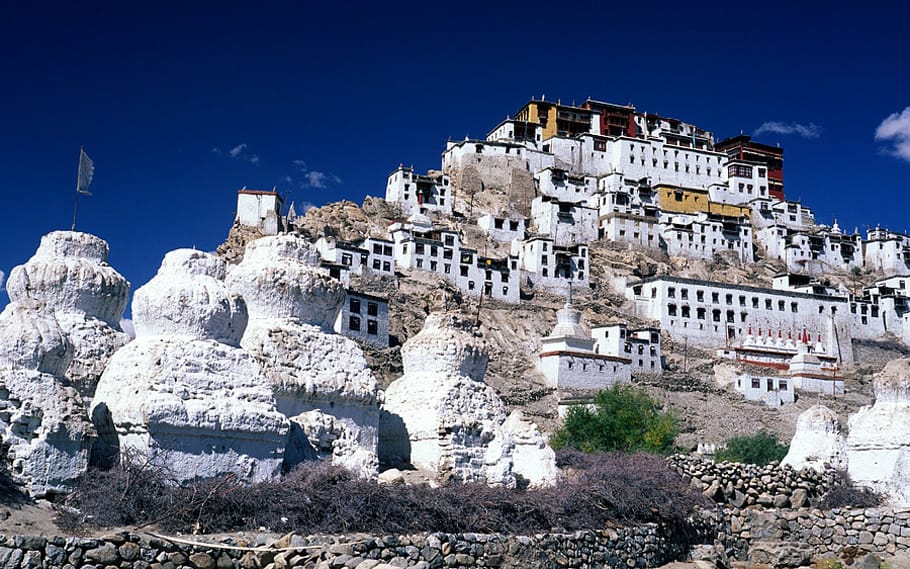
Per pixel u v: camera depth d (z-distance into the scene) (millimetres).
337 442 23312
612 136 171375
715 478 29516
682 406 102500
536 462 26625
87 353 22984
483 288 123250
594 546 23438
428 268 120812
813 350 135250
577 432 55594
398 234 123438
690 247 153375
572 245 137500
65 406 18125
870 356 138125
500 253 138375
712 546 27422
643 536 25328
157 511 17609
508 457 26812
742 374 112000
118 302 24469
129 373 19781
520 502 22609
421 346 28328
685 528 27250
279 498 18969
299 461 21938
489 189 156125
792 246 159875
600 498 25453
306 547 17750
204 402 19594
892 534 28266
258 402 20547
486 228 142125
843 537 28844
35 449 17516
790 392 111062
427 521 20141
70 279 23484
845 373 125438
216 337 20750
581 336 106812
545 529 22656
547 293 130875
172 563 16406
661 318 128375
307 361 24562
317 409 24328
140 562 16125
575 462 32188
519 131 167500
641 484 26766
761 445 60906
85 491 17469
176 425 19031
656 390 106500
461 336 28453
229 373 20344
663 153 170000
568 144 165500
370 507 19625
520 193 155875
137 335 20781
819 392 115000
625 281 135250
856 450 30703
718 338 130375
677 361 120438
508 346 111625
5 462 17266
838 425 32406
